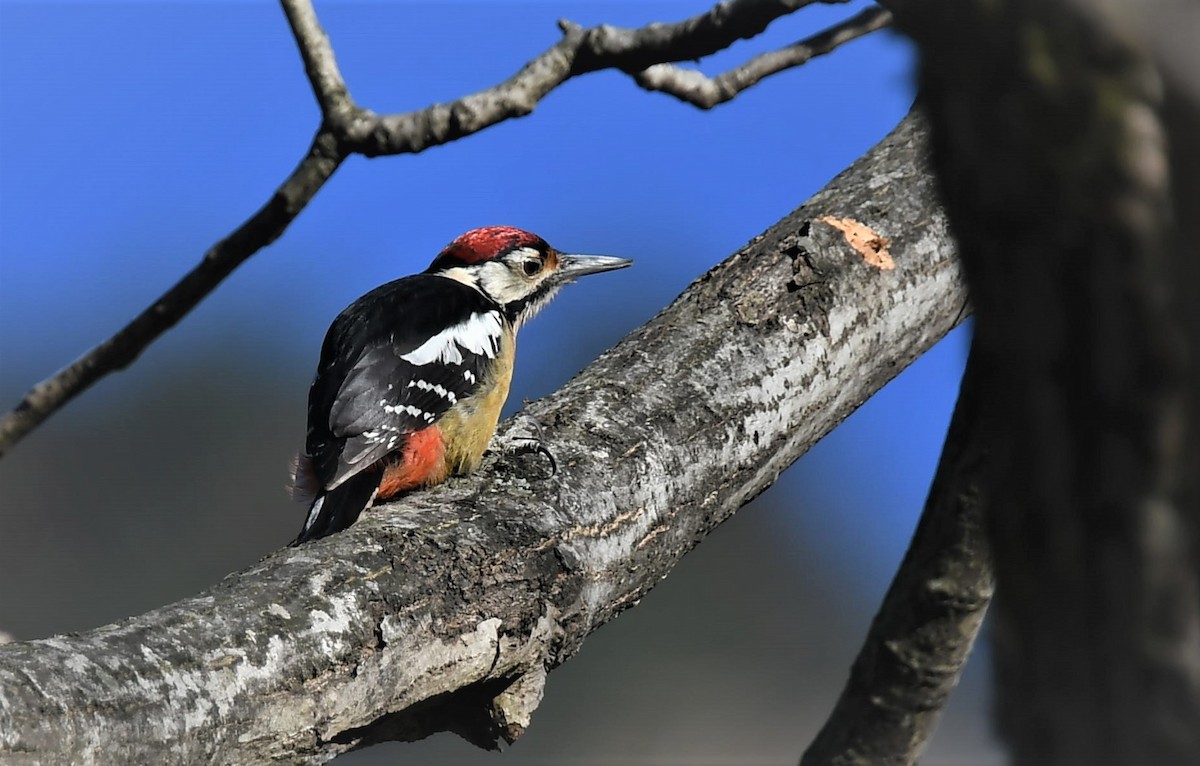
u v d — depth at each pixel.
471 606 6.92
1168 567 3.50
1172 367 3.39
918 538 6.78
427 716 7.30
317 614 6.36
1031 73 3.34
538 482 7.68
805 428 8.61
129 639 5.77
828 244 8.77
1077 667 3.70
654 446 7.98
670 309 8.86
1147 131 3.25
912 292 8.78
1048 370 3.56
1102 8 3.23
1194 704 3.52
